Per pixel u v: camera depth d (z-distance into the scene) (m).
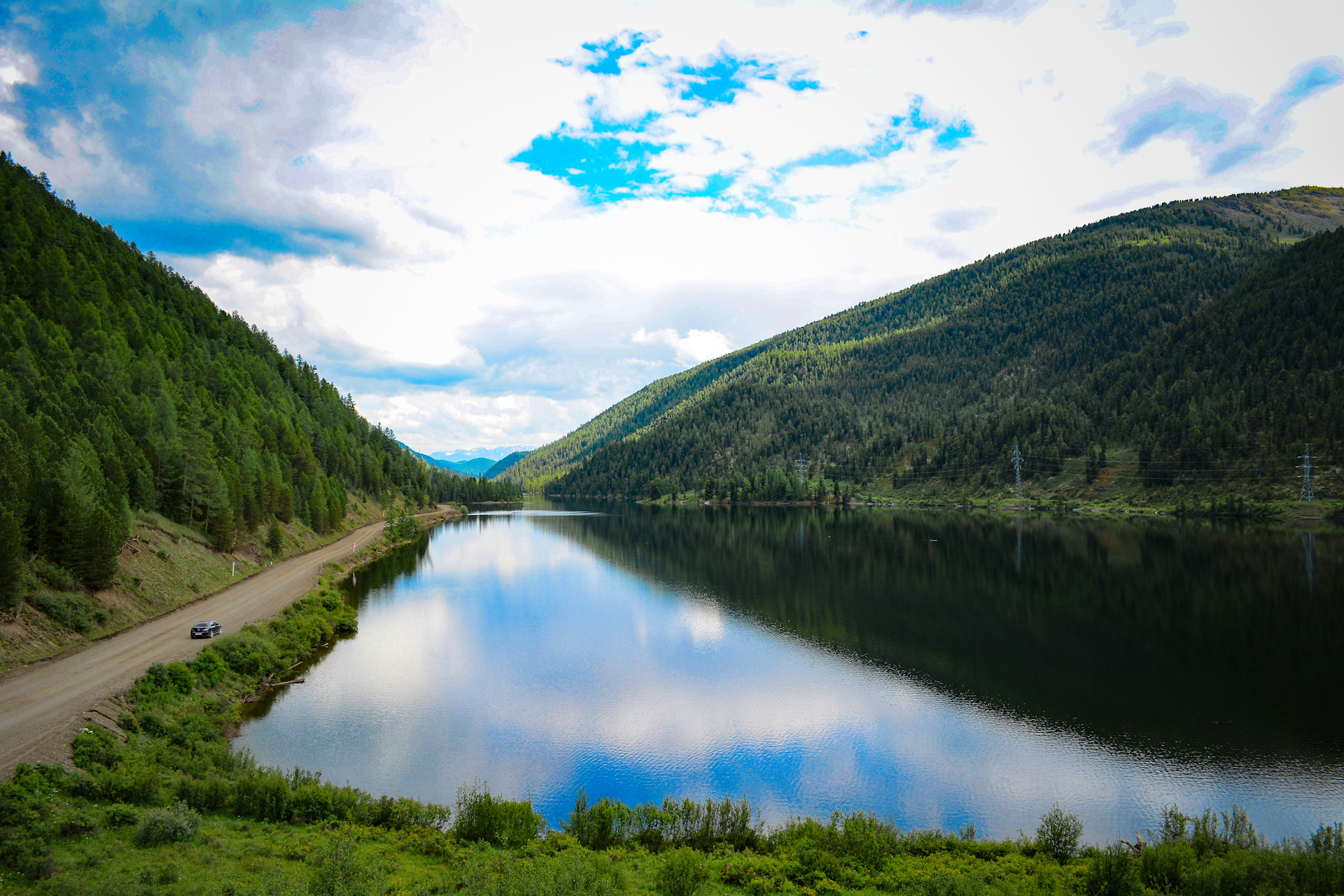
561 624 82.00
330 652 66.75
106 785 26.31
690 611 88.44
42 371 101.44
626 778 41.06
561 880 19.55
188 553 82.88
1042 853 27.80
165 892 17.88
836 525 196.50
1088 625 75.56
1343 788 39.12
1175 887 22.48
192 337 188.88
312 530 138.50
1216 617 76.31
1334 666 59.72
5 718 34.38
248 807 27.05
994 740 46.66
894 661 65.12
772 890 22.34
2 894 16.42
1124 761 43.03
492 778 40.34
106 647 50.56
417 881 20.56
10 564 46.09
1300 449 171.62
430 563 134.12
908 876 23.88
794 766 42.88
